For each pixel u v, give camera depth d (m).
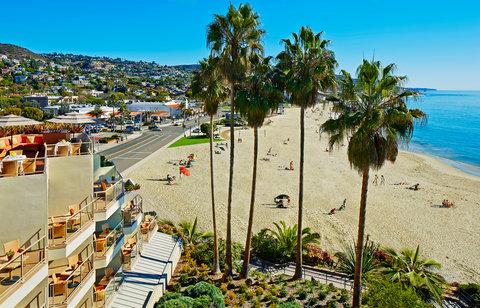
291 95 24.12
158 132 106.19
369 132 19.34
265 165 68.94
